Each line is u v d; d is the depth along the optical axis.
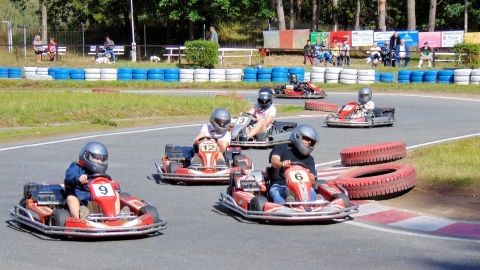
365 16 62.81
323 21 64.88
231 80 38.97
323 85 36.72
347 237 10.03
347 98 32.25
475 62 42.44
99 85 38.31
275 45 50.06
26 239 9.83
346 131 21.91
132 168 15.89
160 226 9.94
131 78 39.78
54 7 58.22
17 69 40.06
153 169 15.80
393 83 36.31
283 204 10.75
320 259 8.84
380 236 10.09
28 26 57.81
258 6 51.84
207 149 14.14
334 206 10.72
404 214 11.55
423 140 19.80
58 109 25.83
